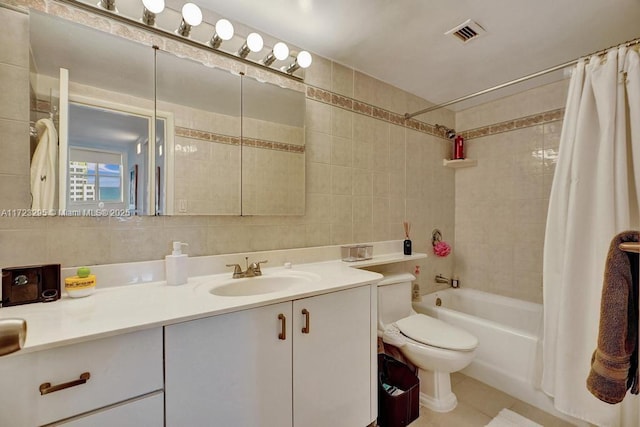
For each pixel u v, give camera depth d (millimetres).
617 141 1274
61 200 1023
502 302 2236
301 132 1642
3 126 939
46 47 1004
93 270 1073
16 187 960
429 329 1596
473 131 2531
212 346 887
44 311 854
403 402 1418
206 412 881
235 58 1426
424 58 1773
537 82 2066
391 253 2080
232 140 1415
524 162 2215
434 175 2447
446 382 1605
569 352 1367
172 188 1249
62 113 1029
